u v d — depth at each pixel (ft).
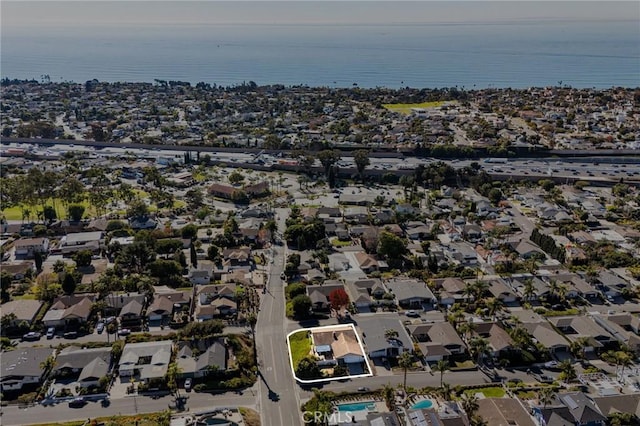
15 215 652.07
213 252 518.78
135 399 319.47
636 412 299.79
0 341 377.09
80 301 423.64
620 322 404.57
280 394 325.21
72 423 297.33
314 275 479.00
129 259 491.31
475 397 312.09
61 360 345.92
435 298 440.45
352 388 330.54
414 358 362.53
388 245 515.91
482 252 542.16
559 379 340.59
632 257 521.65
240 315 416.26
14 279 479.41
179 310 425.28
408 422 294.25
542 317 417.08
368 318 410.72
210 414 303.68
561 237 580.30
